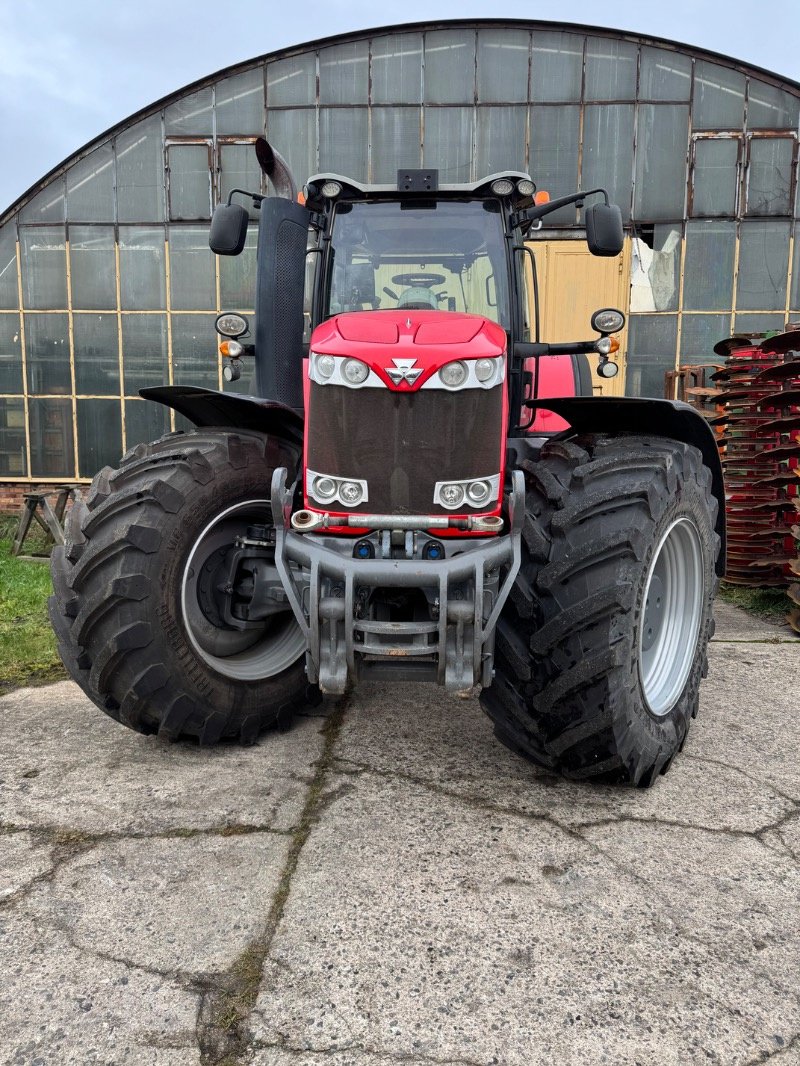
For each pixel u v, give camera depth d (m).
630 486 2.37
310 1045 1.52
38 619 4.58
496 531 2.31
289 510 2.37
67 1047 1.50
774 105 7.98
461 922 1.87
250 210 8.51
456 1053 1.50
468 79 8.23
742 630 4.55
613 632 2.27
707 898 1.97
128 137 8.48
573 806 2.43
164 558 2.55
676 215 8.20
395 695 3.42
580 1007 1.61
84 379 8.82
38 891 1.97
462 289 3.14
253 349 3.30
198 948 1.78
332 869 2.07
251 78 8.34
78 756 2.77
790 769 2.70
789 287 8.16
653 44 8.01
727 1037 1.54
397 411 2.27
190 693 2.65
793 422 4.88
